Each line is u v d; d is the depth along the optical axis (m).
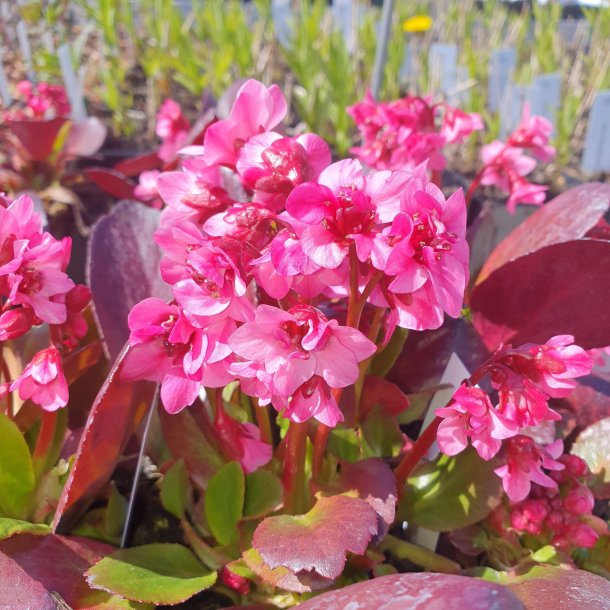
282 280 0.15
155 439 0.23
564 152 0.54
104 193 0.49
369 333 0.20
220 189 0.19
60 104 0.48
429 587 0.14
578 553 0.22
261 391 0.16
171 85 0.65
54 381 0.18
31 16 0.61
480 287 0.23
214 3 0.63
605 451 0.23
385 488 0.18
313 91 0.53
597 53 0.66
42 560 0.18
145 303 0.16
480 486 0.20
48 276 0.17
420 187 0.15
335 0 0.68
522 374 0.17
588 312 0.22
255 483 0.20
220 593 0.20
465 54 0.65
